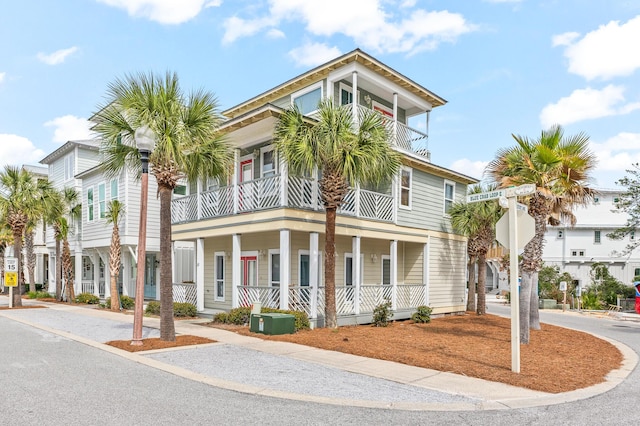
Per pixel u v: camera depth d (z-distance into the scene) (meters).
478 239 19.61
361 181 12.67
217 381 6.89
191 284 17.38
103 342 10.44
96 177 23.88
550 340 12.30
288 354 9.20
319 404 5.90
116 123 10.30
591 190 12.18
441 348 10.23
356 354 9.27
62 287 26.58
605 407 6.04
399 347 10.16
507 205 8.16
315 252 13.77
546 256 35.47
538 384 7.08
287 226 13.05
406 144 18.06
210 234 15.95
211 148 11.34
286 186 13.23
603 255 34.22
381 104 18.78
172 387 6.59
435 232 19.31
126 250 23.05
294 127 11.98
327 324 12.91
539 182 11.26
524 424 5.28
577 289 31.92
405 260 19.33
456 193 21.11
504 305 29.97
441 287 19.56
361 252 17.31
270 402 5.95
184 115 10.28
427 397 6.28
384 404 5.91
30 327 13.41
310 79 17.09
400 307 17.05
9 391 6.35
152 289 24.78
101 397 6.06
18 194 20.55
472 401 6.12
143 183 9.80
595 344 12.03
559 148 11.58
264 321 11.77
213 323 14.39
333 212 12.72
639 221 27.83
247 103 19.38
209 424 5.06
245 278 16.84
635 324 19.56
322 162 12.47
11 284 20.39
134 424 5.03
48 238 30.69
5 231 30.72
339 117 11.91
